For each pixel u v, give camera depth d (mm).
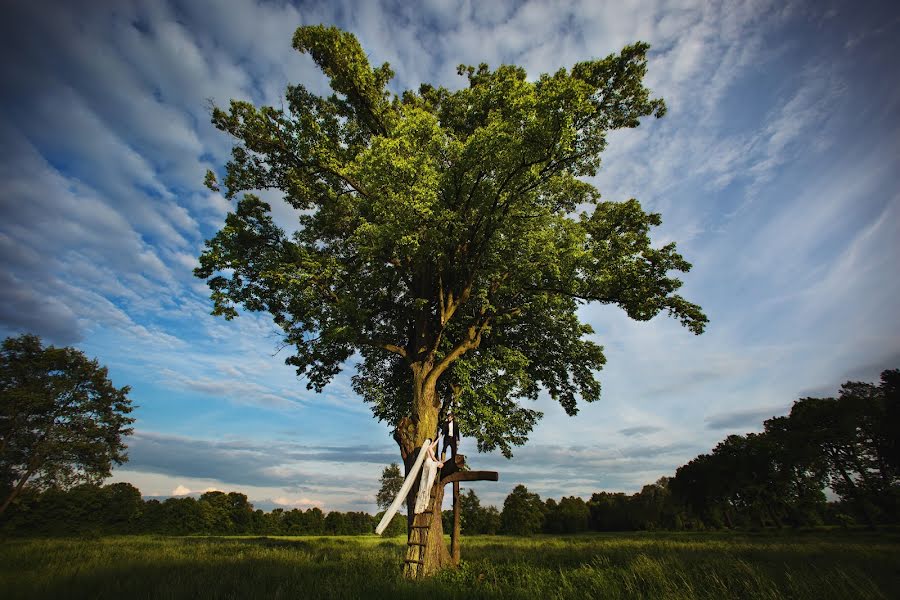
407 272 16625
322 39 15320
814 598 7586
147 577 9781
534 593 8242
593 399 19797
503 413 18141
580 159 14375
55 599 7680
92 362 42625
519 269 15367
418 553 11695
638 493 101125
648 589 8773
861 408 51188
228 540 36219
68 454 38938
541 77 11922
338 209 17156
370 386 18391
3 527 39656
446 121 18875
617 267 14938
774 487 60844
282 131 15508
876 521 51531
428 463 12266
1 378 38438
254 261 15305
